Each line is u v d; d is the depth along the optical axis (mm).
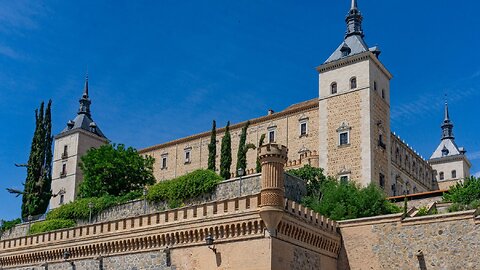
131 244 50250
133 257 49938
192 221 46281
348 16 93188
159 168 110938
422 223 46281
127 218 51406
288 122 94438
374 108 85062
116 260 51156
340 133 85375
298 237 44500
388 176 86062
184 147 108500
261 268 41375
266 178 42812
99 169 80062
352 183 66625
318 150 87688
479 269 43000
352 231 49344
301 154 90938
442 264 44656
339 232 49938
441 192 72562
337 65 88625
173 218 47938
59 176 114375
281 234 42562
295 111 93938
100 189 78875
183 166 107375
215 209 45281
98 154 81438
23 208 81062
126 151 83562
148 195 62062
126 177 80938
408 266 46062
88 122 118500
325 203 57312
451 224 45031
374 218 48562
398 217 47469
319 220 47500
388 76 91500
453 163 138125
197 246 45719
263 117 97750
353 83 86500
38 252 58406
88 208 66938
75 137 114688
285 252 42594
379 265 47312
